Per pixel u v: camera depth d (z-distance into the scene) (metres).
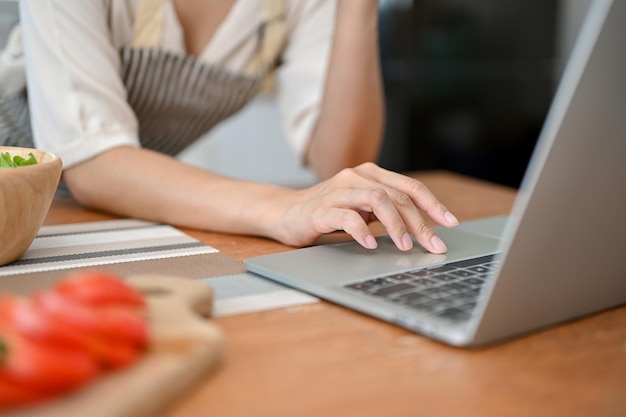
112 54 1.03
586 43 0.40
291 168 2.55
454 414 0.39
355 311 0.55
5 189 0.62
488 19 2.75
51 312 0.38
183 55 1.17
